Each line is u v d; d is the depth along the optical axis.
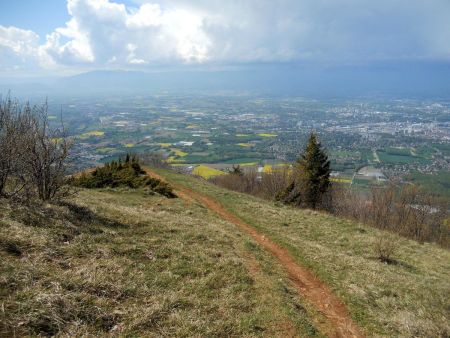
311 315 9.46
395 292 12.16
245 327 7.64
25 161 11.41
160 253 10.48
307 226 20.98
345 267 13.99
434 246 23.27
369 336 9.09
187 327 6.95
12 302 5.89
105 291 7.31
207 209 21.41
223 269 10.51
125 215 13.77
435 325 9.40
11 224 8.77
